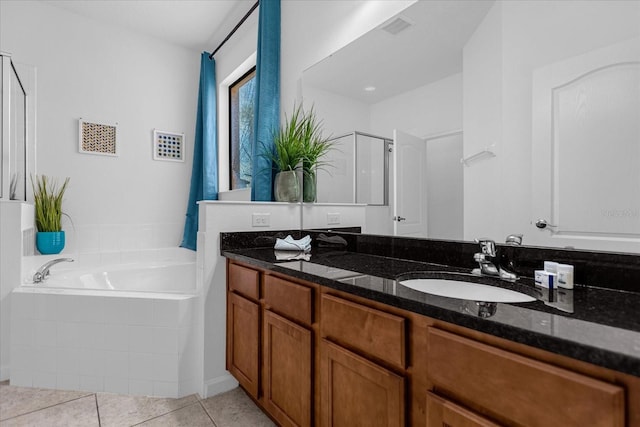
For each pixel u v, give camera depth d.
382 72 1.63
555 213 1.04
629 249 0.90
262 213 1.95
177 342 1.72
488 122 1.21
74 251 2.84
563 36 1.01
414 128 1.48
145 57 3.22
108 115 3.02
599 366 0.51
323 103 1.99
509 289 1.03
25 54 2.64
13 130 2.30
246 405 1.67
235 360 1.70
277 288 1.36
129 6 2.77
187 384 1.75
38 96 2.69
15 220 1.91
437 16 1.39
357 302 1.00
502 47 1.16
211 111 3.39
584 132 0.97
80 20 2.89
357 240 1.74
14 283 1.90
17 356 1.82
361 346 0.97
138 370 1.75
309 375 1.17
